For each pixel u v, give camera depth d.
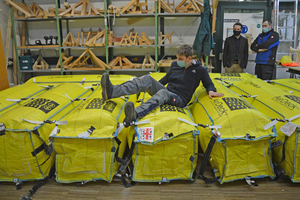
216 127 1.84
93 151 1.86
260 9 4.86
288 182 1.95
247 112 1.92
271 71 3.99
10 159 1.86
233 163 1.87
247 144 1.85
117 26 4.85
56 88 2.76
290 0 4.85
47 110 2.12
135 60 4.95
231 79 3.43
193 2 4.11
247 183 1.93
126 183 1.91
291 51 4.27
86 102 2.17
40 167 1.91
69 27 4.89
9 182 1.99
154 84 2.17
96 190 1.86
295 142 1.83
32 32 4.96
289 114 1.98
